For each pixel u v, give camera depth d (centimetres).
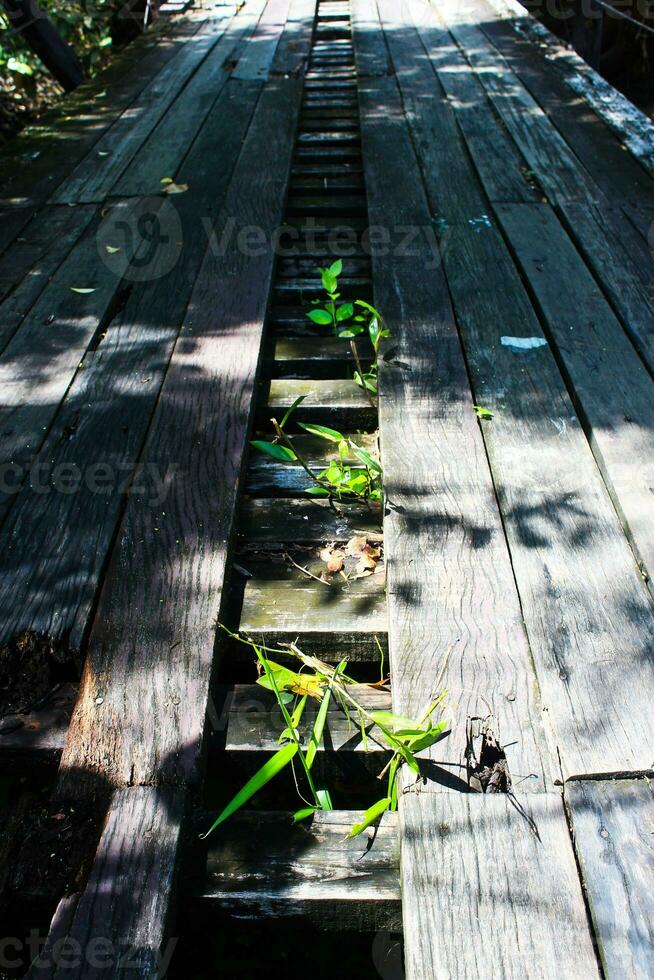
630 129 342
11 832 132
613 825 126
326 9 555
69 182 305
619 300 233
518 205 282
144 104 384
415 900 121
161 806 131
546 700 140
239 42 479
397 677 145
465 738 137
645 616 152
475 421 193
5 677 151
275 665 147
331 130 363
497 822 128
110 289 239
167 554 165
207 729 142
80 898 122
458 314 228
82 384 205
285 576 169
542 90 389
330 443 202
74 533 169
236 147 331
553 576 159
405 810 129
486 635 150
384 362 212
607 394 200
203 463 183
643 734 136
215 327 224
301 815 133
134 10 657
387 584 159
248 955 146
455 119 356
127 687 145
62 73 491
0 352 216
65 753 138
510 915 119
